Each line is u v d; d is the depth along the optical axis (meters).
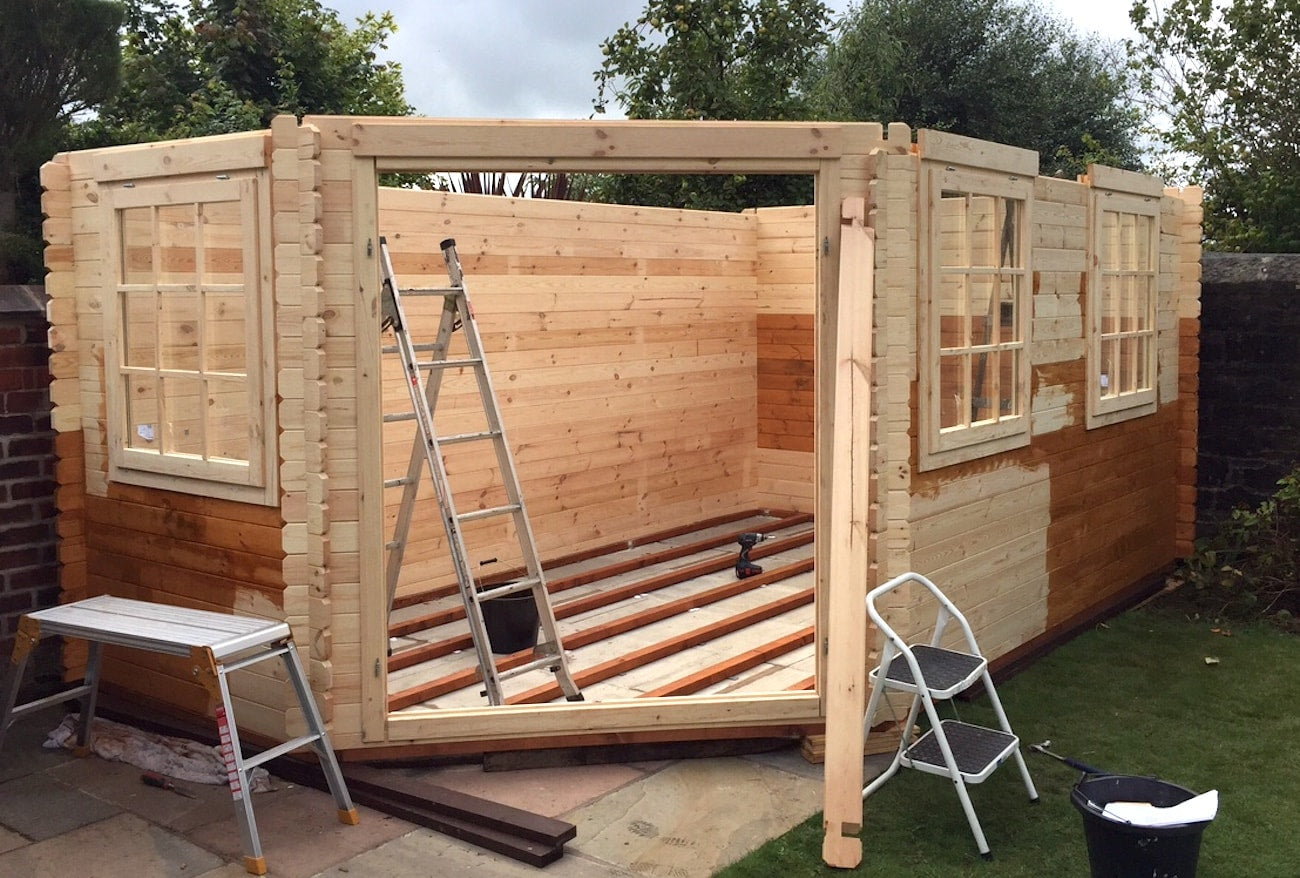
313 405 4.21
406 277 6.26
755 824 4.05
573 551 7.57
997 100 19.33
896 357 4.49
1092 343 6.30
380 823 4.11
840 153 4.40
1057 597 6.15
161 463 4.72
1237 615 6.86
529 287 7.07
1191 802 3.45
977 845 3.85
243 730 4.62
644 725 4.51
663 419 8.27
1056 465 6.03
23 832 4.03
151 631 4.00
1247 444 7.59
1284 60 10.66
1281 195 9.98
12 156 7.35
